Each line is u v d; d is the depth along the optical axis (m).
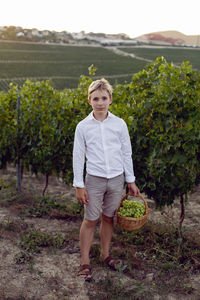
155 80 3.44
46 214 4.06
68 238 3.37
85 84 4.05
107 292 2.48
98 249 3.11
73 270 2.81
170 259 3.01
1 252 3.05
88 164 2.59
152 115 3.36
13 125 5.05
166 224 3.61
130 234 3.42
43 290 2.51
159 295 2.48
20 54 95.00
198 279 2.70
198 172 3.40
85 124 2.53
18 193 4.86
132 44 174.12
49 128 4.41
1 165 5.45
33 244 3.17
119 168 2.62
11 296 2.41
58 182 5.82
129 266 2.80
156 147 3.33
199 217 4.07
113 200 2.68
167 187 3.43
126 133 2.65
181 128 3.13
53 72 61.28
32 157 4.80
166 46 174.12
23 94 4.96
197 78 3.06
